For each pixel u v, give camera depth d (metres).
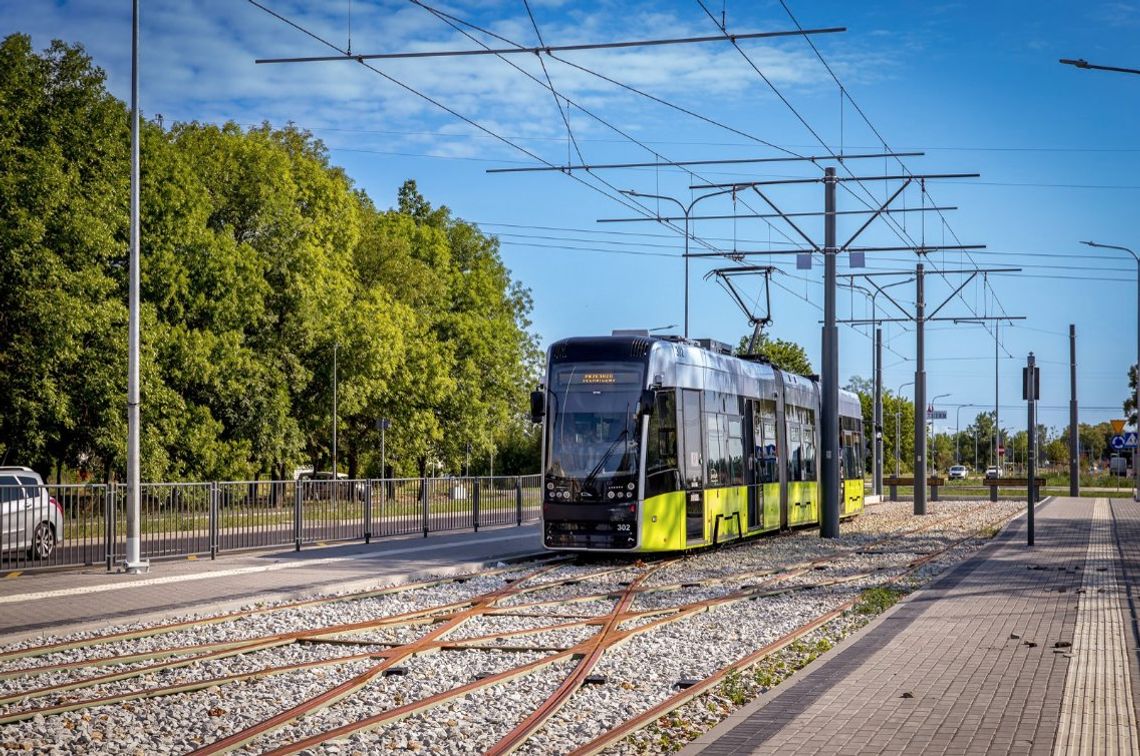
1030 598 18.52
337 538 29.75
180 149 51.03
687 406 26.38
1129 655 13.04
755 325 34.69
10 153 38.19
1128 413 94.19
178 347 45.44
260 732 9.59
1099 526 38.34
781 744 8.90
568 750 9.35
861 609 17.88
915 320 47.62
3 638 14.23
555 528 24.67
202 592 18.91
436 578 22.36
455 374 69.19
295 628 15.97
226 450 47.47
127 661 13.11
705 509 27.00
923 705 10.31
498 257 78.12
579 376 25.08
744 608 18.20
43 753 9.11
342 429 64.56
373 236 67.12
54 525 21.97
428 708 10.65
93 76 40.59
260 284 49.81
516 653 13.96
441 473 74.31
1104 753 8.62
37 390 38.56
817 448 37.72
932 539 32.91
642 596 19.58
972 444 161.25
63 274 38.31
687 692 11.23
